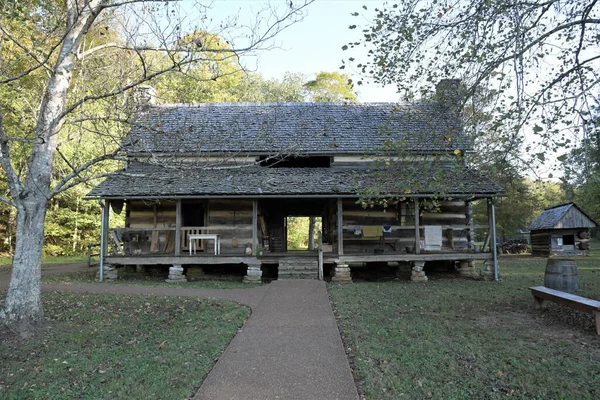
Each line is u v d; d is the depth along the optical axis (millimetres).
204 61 7660
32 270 7086
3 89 10312
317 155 15180
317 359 5395
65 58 7301
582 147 5945
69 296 9820
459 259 13656
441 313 8070
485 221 26562
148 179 13953
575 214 23234
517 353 5520
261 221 16297
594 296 9594
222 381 4688
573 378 4703
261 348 5902
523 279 13453
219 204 15297
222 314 8023
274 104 17938
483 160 7293
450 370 4945
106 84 8781
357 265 19234
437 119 7832
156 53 9602
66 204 28047
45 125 7078
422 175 7684
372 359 5359
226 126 15789
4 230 26969
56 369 5207
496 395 4316
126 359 5527
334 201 15930
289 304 9062
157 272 15273
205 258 13477
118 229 13781
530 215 27938
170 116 16016
